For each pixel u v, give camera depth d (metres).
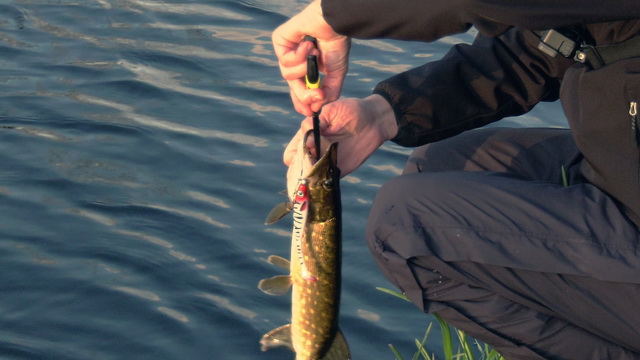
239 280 4.27
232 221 4.68
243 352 3.86
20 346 3.89
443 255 2.14
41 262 4.38
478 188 2.15
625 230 2.09
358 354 3.75
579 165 2.31
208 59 6.33
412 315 3.98
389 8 2.04
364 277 4.20
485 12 1.99
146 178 5.05
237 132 5.47
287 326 2.29
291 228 4.63
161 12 7.05
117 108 5.71
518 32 2.36
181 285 4.23
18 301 4.15
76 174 5.05
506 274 2.14
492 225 2.13
